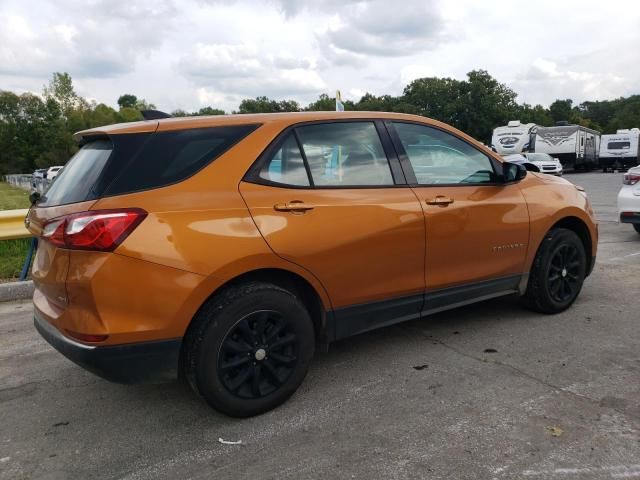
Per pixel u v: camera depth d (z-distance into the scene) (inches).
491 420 119.7
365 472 103.0
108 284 106.7
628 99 4950.8
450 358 155.5
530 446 109.3
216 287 116.9
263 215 122.6
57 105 3211.1
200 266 113.9
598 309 194.9
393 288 145.3
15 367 162.6
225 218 117.8
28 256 261.0
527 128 1353.3
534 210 176.9
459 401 129.1
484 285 167.8
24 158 3196.4
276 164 129.3
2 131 3176.7
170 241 111.3
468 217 158.2
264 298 122.1
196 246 113.6
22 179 1702.8
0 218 268.1
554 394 130.7
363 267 138.1
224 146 125.0
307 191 131.7
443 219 152.3
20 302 239.3
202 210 116.0
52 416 131.1
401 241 144.0
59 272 111.2
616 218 455.5
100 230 106.4
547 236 183.5
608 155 1557.6
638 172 331.9
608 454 105.7
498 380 139.7
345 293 136.9
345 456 108.6
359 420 122.5
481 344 165.3
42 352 174.7
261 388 126.0
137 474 105.8
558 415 120.8
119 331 108.4
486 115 2711.6
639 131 1561.3
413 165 153.0
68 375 155.6
